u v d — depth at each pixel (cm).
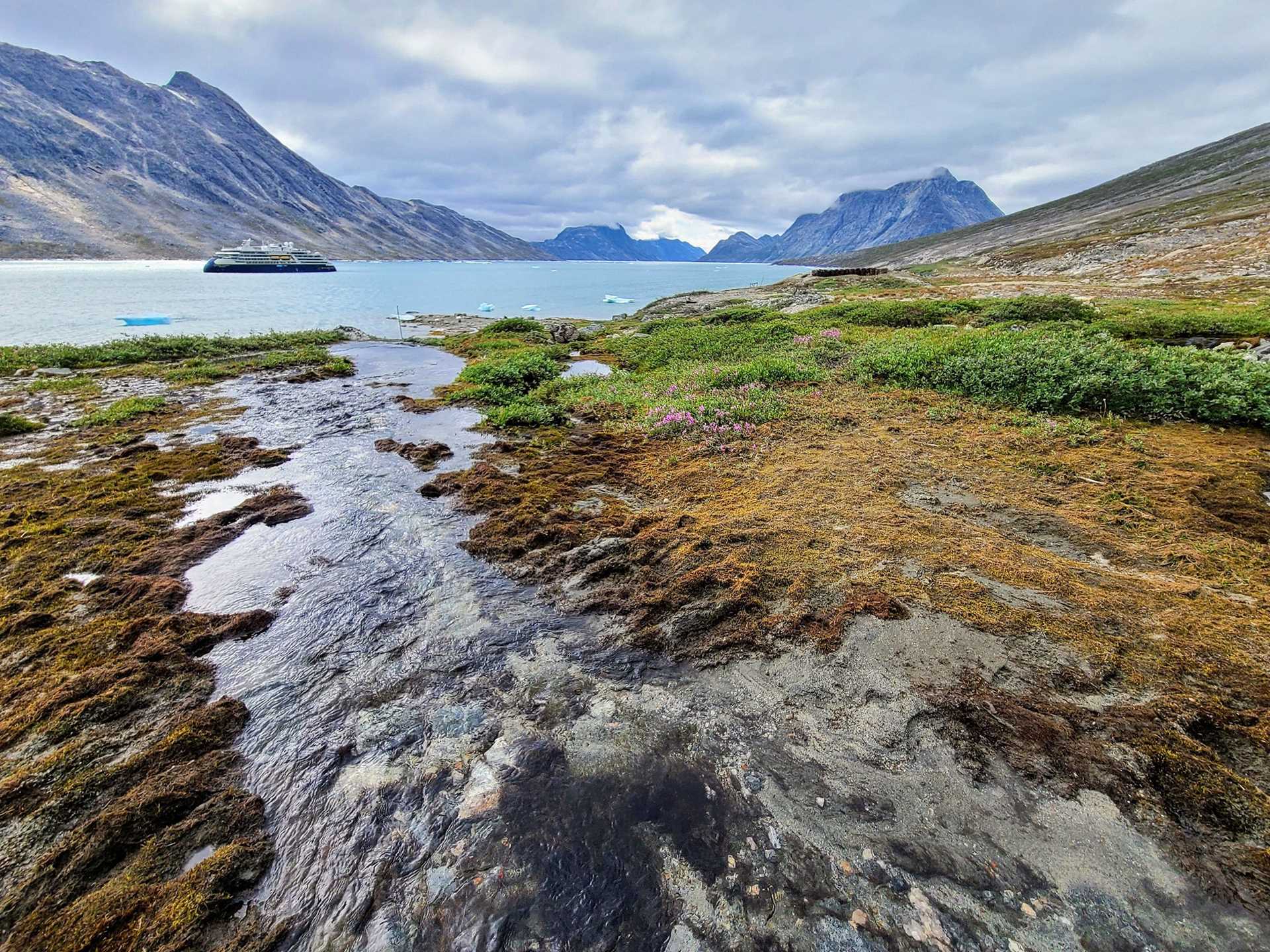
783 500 627
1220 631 383
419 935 246
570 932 244
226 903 259
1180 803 278
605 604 468
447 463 830
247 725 357
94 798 306
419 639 433
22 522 642
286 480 767
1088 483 619
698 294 3897
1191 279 2802
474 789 310
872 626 412
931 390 1027
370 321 3472
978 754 312
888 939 235
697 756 324
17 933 246
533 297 6009
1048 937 233
